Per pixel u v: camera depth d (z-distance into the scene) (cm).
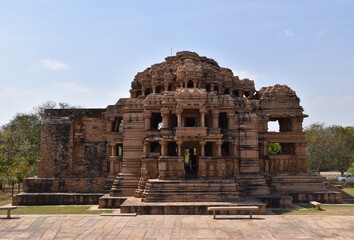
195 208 2878
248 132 3672
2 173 5103
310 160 7819
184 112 3578
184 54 4253
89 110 4509
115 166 4066
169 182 3148
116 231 2234
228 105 3631
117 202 3400
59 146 4478
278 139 4156
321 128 8794
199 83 3716
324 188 3941
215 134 3347
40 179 4138
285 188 3928
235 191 3109
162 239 2034
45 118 4550
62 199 3769
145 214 2869
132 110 3878
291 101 4212
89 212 3111
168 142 3544
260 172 3847
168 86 3897
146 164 3472
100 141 4456
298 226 2320
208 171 3316
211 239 2020
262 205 2850
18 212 3139
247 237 2050
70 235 2148
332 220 2506
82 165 4431
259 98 4428
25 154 6538
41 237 2109
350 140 7712
